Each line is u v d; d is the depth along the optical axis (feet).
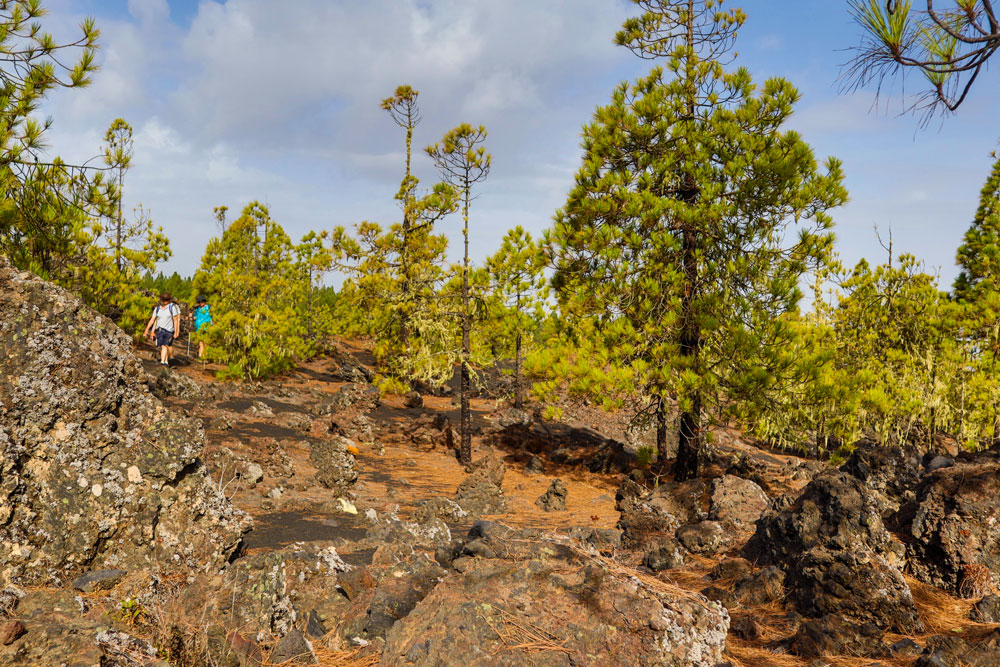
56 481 13.47
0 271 14.69
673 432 69.92
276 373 71.10
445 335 68.49
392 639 12.34
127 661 9.55
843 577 16.67
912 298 70.90
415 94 75.82
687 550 23.97
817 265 43.60
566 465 53.47
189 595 12.33
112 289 59.57
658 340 44.68
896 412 59.57
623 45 50.52
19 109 30.86
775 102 42.39
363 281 74.33
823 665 14.11
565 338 48.73
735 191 42.88
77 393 14.33
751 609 17.66
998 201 79.82
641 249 44.29
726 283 43.14
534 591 12.89
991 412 61.00
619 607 12.48
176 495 14.92
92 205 35.94
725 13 46.39
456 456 53.21
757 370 39.73
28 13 29.66
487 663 11.14
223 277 81.20
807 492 20.43
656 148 46.39
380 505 31.19
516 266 64.08
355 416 53.67
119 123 69.92
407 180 76.54
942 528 18.71
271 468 33.55
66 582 12.84
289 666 11.56
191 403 47.39
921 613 16.42
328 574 15.08
